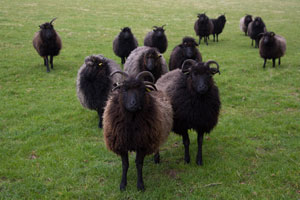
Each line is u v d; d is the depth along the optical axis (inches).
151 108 225.5
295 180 234.7
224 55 740.7
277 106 402.6
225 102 424.2
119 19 1227.9
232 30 1171.9
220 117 372.8
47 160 267.1
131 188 230.1
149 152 231.5
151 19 1273.4
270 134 320.8
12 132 323.0
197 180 241.0
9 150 285.0
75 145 300.0
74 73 568.4
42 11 1270.9
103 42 845.2
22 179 239.8
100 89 347.9
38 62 631.8
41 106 404.8
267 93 454.9
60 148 292.5
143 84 214.8
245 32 1076.5
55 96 446.6
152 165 269.3
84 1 1642.5
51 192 224.7
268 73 564.4
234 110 396.8
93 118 373.4
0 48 716.7
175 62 464.4
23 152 283.3
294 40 932.0
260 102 419.8
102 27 1056.2
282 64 639.8
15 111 381.7
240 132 329.1
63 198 217.9
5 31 888.9
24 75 541.6
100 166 260.5
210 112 266.5
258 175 244.2
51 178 241.8
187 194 222.4
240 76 550.0
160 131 230.7
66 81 521.0
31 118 363.6
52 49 567.2
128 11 1443.2
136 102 203.9
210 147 300.2
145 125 219.5
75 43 820.0
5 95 442.9
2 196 217.8
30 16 1149.1
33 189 227.3
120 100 215.5
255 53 767.1
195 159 278.2
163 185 234.7
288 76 542.9
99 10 1419.8
